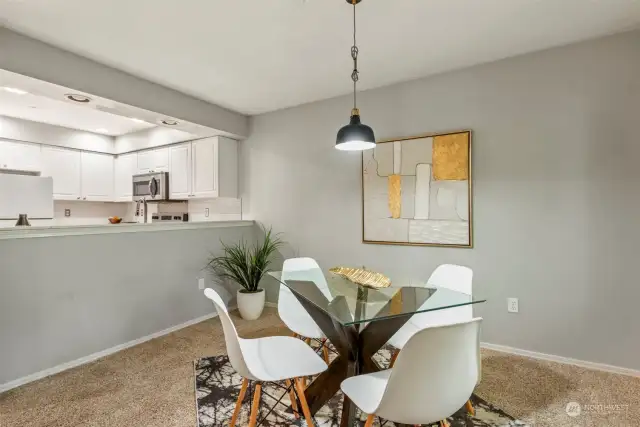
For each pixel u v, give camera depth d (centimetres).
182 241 345
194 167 428
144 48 248
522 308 269
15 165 407
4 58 221
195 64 275
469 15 211
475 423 184
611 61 238
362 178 341
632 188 233
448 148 294
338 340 192
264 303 385
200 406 201
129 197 500
